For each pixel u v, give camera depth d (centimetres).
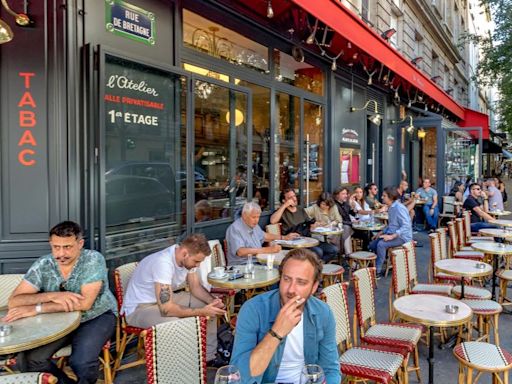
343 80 987
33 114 389
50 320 291
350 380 323
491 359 326
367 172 1188
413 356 404
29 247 389
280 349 222
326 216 781
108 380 351
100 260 342
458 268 482
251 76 682
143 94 459
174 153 501
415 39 1592
